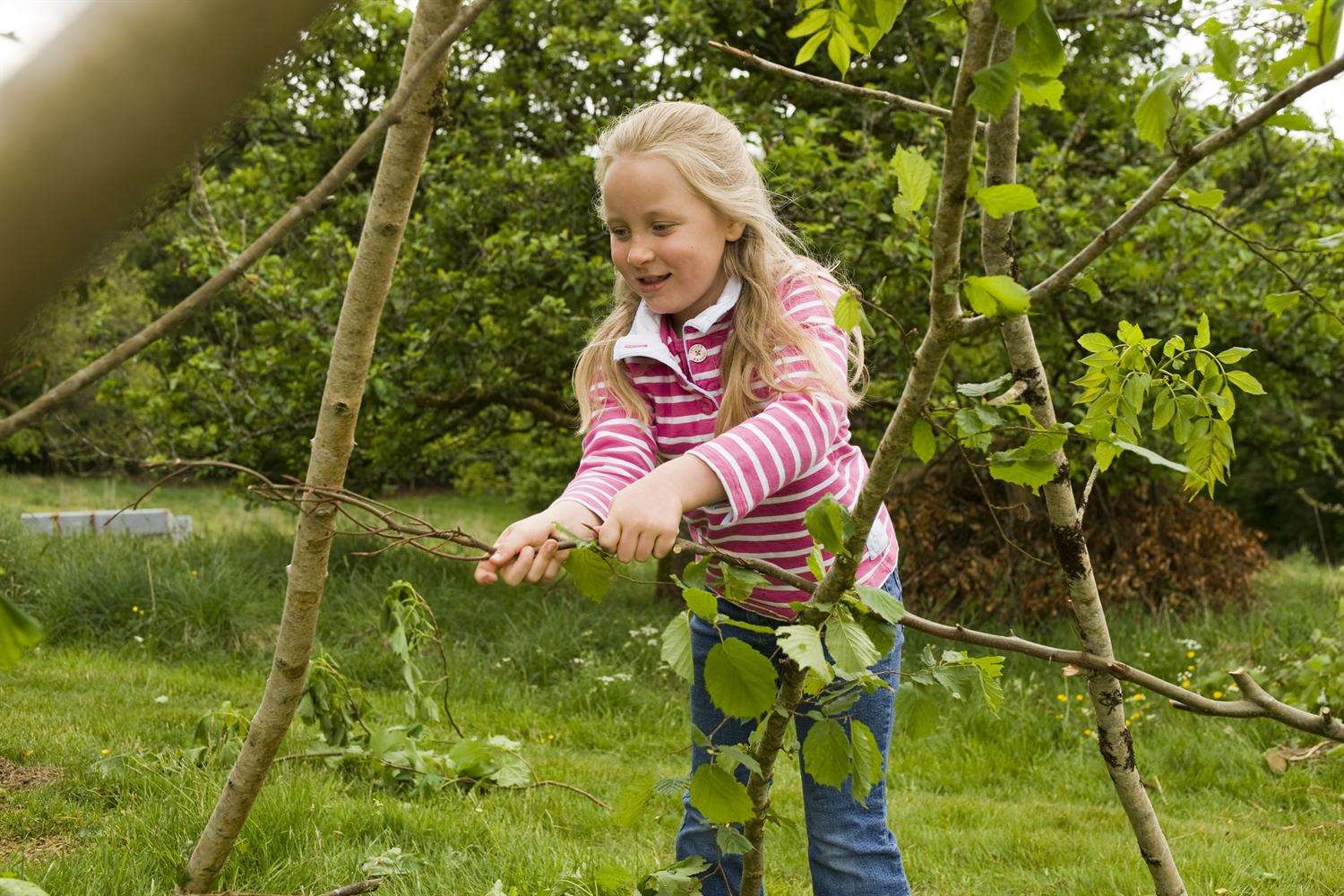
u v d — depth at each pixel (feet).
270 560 23.54
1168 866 6.10
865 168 20.35
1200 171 20.02
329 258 22.79
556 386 26.23
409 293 22.48
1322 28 3.41
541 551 4.16
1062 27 21.89
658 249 5.60
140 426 22.65
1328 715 4.60
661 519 4.28
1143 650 18.86
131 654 18.71
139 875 8.06
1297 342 21.15
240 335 24.36
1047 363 22.48
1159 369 5.75
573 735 15.66
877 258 19.81
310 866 8.71
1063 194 20.85
